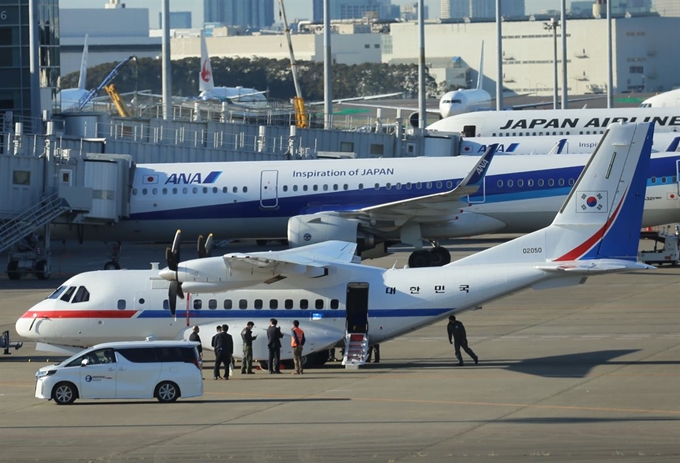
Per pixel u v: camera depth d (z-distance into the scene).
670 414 89.88
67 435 88.06
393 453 79.31
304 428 88.50
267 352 117.56
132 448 82.94
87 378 101.38
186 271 112.31
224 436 86.31
